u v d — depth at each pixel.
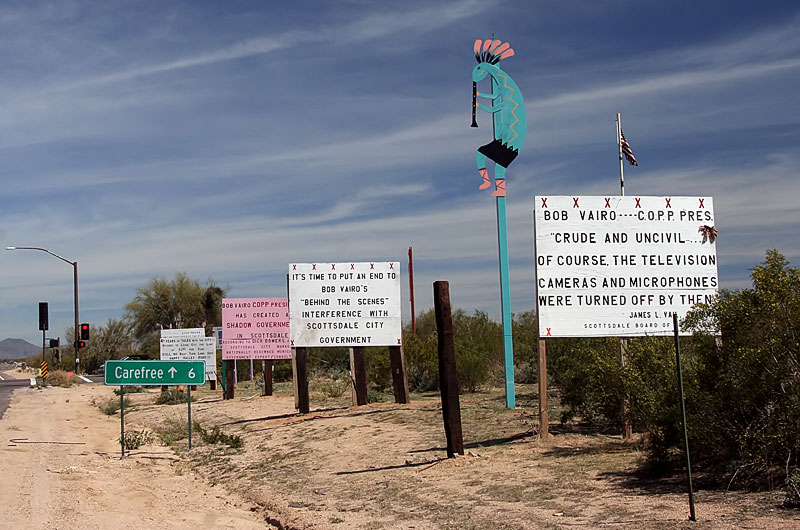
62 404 37.97
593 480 10.99
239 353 32.28
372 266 23.67
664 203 14.93
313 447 17.34
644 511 8.88
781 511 8.11
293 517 11.00
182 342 39.22
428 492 11.59
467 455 13.77
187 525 11.05
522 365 31.69
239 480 14.85
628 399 13.66
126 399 39.25
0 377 84.88
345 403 27.06
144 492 13.88
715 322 10.76
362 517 10.60
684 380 10.67
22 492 13.66
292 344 23.38
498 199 22.66
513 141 22.83
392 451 15.59
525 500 10.33
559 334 14.57
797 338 9.68
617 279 14.70
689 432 10.30
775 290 10.02
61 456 18.81
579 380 16.23
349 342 23.55
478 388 27.64
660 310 14.73
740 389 9.96
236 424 23.86
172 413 29.47
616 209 14.80
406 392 23.91
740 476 9.75
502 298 21.67
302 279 23.44
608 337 15.27
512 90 23.03
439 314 14.03
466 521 9.63
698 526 7.89
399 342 23.69
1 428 26.02
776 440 9.45
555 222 14.67
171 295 81.81
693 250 14.91
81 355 92.81
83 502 12.77
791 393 9.55
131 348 93.69
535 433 15.83
